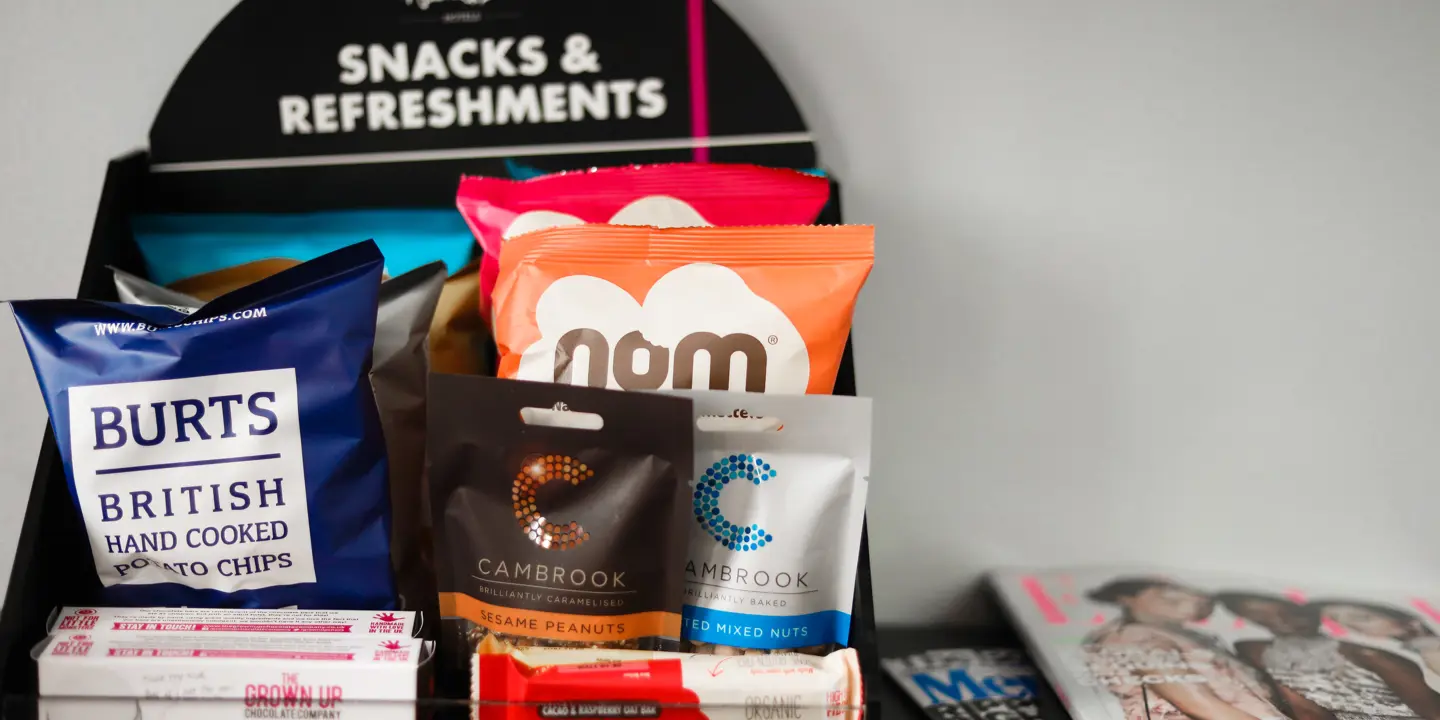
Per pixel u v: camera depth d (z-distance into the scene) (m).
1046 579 1.11
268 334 0.76
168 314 0.81
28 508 0.76
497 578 0.78
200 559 0.76
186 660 0.70
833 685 0.71
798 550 0.79
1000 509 1.12
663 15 1.01
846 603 0.80
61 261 1.05
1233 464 1.12
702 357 0.83
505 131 1.02
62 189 1.04
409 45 1.00
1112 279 1.08
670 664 0.73
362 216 1.02
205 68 1.00
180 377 0.75
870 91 1.05
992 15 1.04
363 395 0.78
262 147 1.01
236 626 0.75
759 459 0.80
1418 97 1.05
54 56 1.02
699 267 0.85
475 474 0.79
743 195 0.95
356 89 1.01
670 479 0.77
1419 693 0.93
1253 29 1.04
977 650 1.08
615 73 1.01
